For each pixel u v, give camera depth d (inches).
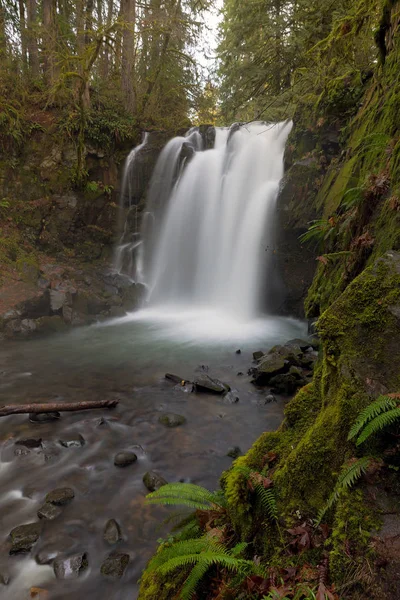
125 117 621.9
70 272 512.7
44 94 571.2
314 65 418.9
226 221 525.3
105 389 264.1
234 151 550.9
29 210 529.0
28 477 166.2
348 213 178.2
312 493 80.6
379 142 169.6
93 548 128.6
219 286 530.3
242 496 91.4
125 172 600.7
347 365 89.1
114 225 595.5
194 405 238.1
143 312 528.7
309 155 415.5
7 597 111.6
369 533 64.8
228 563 71.7
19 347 363.3
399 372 82.8
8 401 243.1
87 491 157.6
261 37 549.0
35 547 128.3
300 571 68.5
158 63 694.5
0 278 439.8
